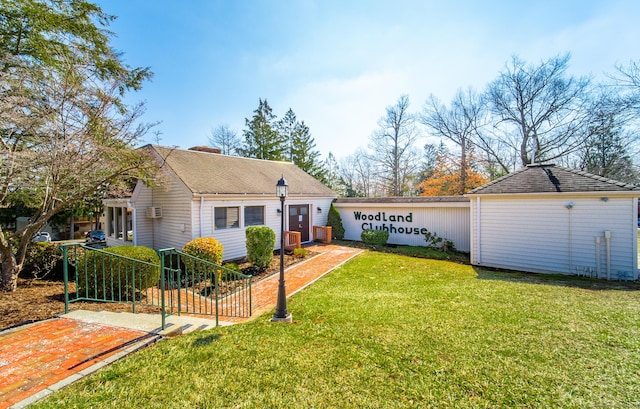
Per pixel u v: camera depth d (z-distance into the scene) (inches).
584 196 352.5
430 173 1267.2
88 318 173.0
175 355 133.3
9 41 317.1
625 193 326.3
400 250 525.3
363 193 1560.0
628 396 108.7
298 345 153.9
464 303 230.7
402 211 598.9
